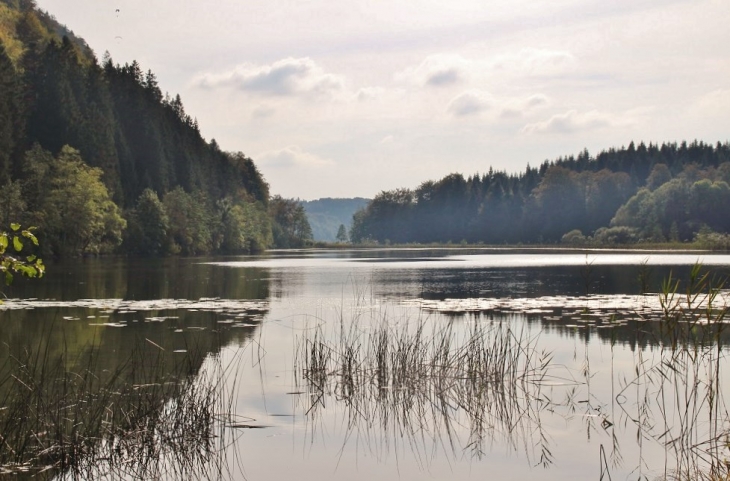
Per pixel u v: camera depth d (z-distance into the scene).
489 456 9.53
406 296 29.95
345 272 50.16
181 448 9.77
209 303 27.55
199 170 144.50
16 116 83.44
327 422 11.16
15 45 115.00
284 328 20.61
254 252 130.75
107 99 113.56
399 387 13.56
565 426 10.88
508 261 68.62
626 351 16.55
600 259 68.88
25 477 8.71
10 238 8.62
